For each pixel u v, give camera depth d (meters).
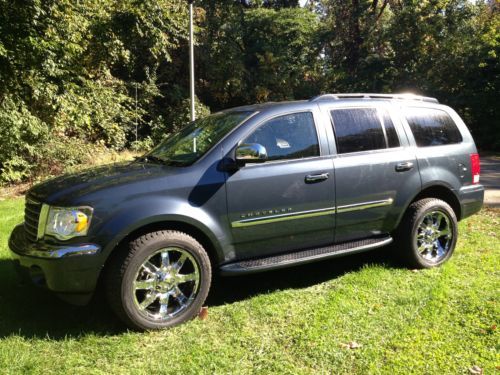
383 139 4.66
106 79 15.19
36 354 3.21
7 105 9.93
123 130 16.95
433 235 4.88
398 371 2.96
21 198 9.77
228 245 3.87
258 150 3.72
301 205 4.12
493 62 20.56
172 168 3.86
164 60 19.92
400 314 3.73
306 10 24.00
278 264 4.02
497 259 5.00
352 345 3.26
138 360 3.15
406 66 23.08
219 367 3.04
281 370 3.00
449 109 5.30
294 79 24.80
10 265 4.92
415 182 4.73
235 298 4.18
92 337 3.44
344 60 26.17
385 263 4.96
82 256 3.31
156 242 3.51
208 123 4.57
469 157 5.20
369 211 4.50
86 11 10.93
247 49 24.14
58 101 10.39
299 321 3.66
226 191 3.80
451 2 22.16
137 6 11.91
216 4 23.39
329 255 4.27
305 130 4.27
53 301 4.09
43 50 9.28
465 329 3.46
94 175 3.92
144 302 3.54
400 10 23.72
